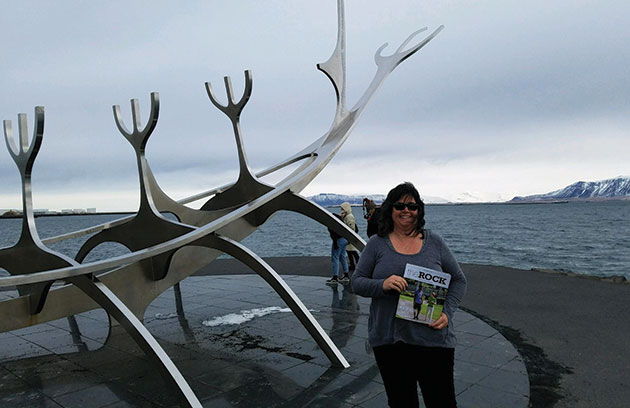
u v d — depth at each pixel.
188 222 8.54
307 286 9.92
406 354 2.59
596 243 33.62
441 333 2.58
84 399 4.57
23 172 5.82
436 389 2.58
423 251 2.68
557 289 8.87
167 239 6.73
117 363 5.64
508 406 4.06
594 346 5.64
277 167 9.22
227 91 7.66
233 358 5.57
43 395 4.70
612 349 5.52
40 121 5.51
